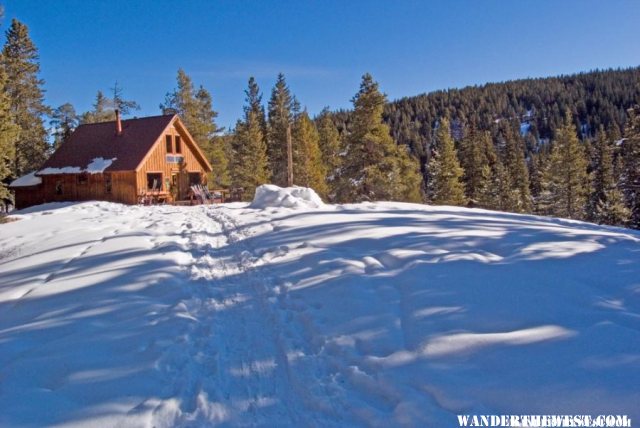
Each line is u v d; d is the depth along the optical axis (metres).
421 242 8.55
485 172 43.84
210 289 6.77
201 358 4.53
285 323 5.33
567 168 42.53
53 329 5.34
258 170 40.00
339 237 9.41
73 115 42.75
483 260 7.06
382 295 5.75
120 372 4.21
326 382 3.96
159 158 27.56
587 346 3.90
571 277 6.03
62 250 9.76
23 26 37.91
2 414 3.54
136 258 8.47
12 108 37.28
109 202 24.59
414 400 3.42
